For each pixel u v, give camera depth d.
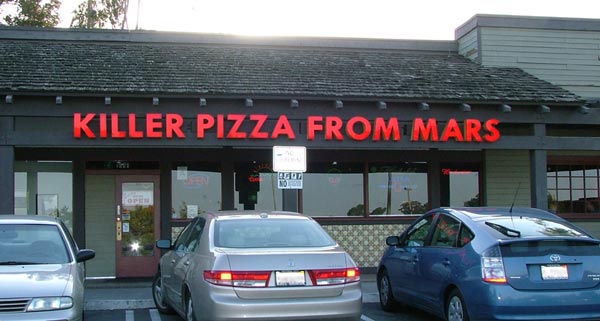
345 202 14.17
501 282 6.82
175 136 10.80
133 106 10.84
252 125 11.12
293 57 14.36
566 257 6.98
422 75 13.51
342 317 6.59
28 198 13.25
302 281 6.56
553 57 15.34
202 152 13.52
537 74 15.23
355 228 14.09
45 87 10.50
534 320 6.79
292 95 11.17
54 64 12.27
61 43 14.02
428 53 15.93
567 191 15.34
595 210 15.41
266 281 6.46
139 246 13.42
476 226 7.52
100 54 13.34
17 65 11.98
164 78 11.73
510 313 6.75
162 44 14.55
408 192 14.43
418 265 8.51
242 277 6.43
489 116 12.09
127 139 10.66
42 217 8.27
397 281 9.25
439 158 14.47
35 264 7.27
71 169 13.45
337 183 14.19
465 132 11.66
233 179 13.62
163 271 8.84
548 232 7.37
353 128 11.46
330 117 11.28
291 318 6.43
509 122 12.11
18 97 10.42
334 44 15.36
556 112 12.28
